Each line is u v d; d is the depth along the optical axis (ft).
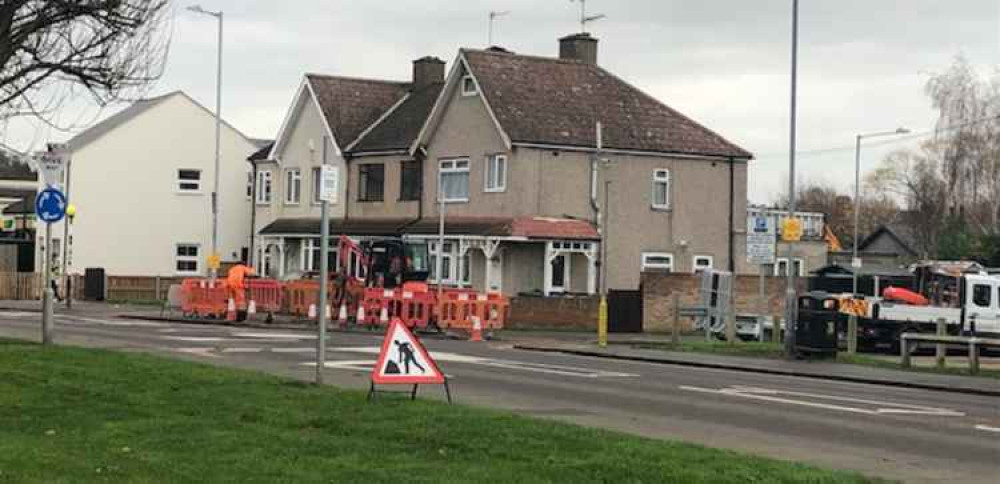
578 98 158.61
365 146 174.50
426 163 163.43
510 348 101.96
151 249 222.48
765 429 51.31
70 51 61.72
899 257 251.80
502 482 33.19
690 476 34.71
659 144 157.48
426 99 177.78
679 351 99.04
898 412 59.57
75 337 96.27
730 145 163.63
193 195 225.56
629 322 138.82
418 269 144.15
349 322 127.54
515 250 148.25
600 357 95.55
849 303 122.11
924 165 236.02
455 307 118.21
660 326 139.64
